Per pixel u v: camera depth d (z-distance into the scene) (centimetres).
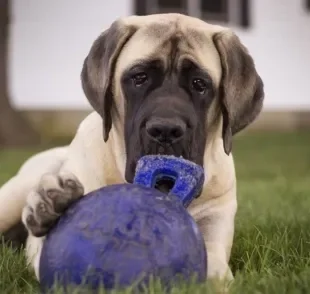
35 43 2038
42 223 394
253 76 509
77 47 2064
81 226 380
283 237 552
